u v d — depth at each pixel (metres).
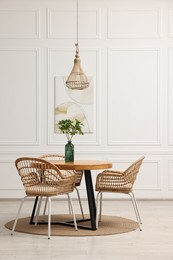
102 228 6.50
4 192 8.91
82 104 8.93
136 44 8.95
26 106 8.95
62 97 8.95
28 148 8.94
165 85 8.94
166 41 8.95
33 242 5.82
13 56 8.94
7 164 8.92
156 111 8.93
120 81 8.95
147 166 8.92
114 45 8.95
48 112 8.95
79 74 7.00
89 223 6.86
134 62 8.95
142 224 6.79
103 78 8.96
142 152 8.91
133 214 7.54
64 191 6.23
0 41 8.93
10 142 8.91
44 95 8.96
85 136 8.93
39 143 8.93
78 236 6.10
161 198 8.91
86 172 6.50
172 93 8.93
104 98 8.95
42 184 6.14
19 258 5.19
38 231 6.32
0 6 8.93
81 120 8.92
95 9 8.96
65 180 6.19
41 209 8.00
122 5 8.95
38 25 8.96
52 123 8.95
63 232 6.27
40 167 6.11
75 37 8.97
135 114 8.94
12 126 8.93
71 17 8.96
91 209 6.43
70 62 8.96
